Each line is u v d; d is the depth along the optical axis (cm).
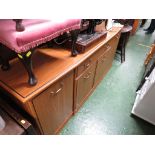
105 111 152
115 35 158
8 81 72
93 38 114
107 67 197
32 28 55
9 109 81
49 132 107
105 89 182
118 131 133
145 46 311
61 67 87
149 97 122
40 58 95
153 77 124
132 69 227
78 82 115
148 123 142
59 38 105
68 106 121
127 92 180
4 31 53
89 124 138
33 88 69
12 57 85
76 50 106
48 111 90
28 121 80
